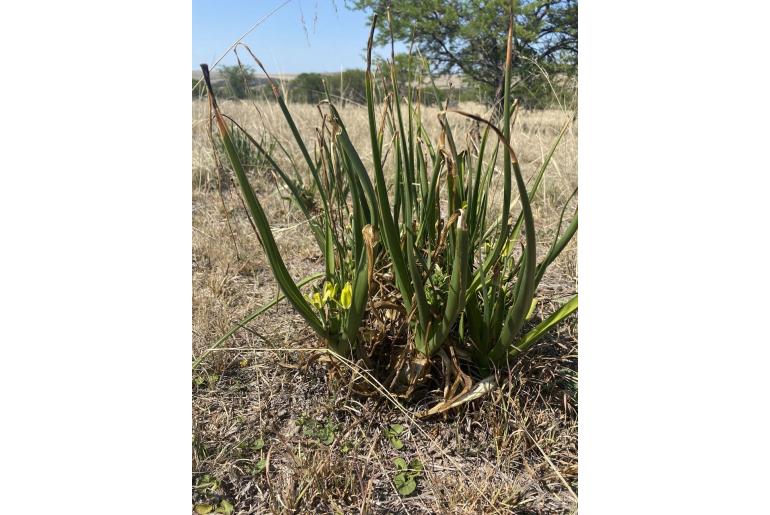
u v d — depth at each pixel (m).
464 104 4.65
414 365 1.65
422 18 9.34
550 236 2.96
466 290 1.51
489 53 9.13
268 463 1.42
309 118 5.11
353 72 5.71
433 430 1.62
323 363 1.81
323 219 1.79
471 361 1.71
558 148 3.56
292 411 1.71
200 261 2.79
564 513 1.38
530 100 5.07
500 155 3.51
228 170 4.09
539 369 1.78
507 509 1.36
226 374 1.90
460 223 1.31
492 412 1.58
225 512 1.38
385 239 1.49
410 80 1.58
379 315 1.68
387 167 3.42
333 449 1.56
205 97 4.74
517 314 1.49
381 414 1.67
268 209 3.52
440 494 1.42
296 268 2.73
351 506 1.41
